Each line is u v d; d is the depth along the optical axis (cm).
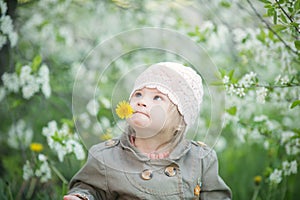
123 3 314
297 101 205
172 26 327
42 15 308
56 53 336
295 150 257
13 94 304
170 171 179
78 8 337
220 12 312
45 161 261
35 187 290
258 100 229
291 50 235
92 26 342
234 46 297
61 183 291
